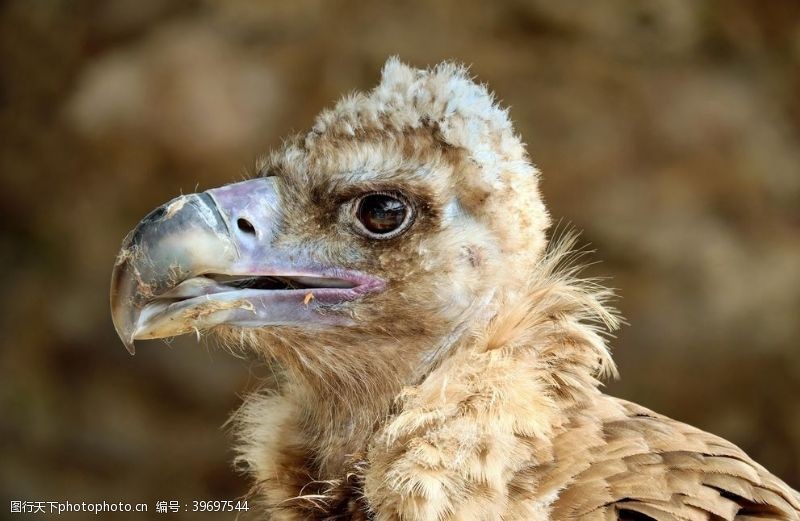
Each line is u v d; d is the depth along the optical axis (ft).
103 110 53.67
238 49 53.47
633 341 46.57
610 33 52.13
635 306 46.73
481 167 20.08
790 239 48.16
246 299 20.24
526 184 20.65
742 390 46.57
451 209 20.17
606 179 48.44
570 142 48.98
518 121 49.42
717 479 18.33
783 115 51.29
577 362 19.07
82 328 52.54
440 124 20.13
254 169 22.40
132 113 53.06
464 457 17.37
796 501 19.35
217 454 49.88
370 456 18.58
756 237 48.03
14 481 49.90
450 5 53.21
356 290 20.30
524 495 17.31
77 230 53.88
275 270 20.16
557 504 17.39
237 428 23.71
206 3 55.57
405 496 17.29
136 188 53.16
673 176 48.75
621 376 46.44
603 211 47.75
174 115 52.21
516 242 20.36
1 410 51.31
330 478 20.66
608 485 17.52
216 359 51.21
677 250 47.11
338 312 20.38
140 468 50.24
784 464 46.21
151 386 51.37
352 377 20.66
